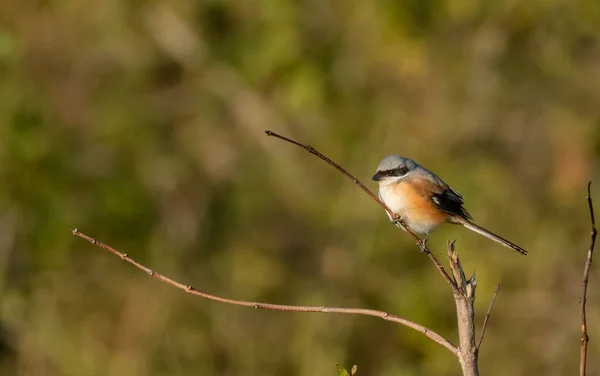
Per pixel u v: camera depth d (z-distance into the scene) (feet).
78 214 47.37
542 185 48.06
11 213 45.75
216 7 53.42
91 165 49.47
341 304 43.88
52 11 52.90
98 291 44.39
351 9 50.62
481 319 43.55
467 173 46.70
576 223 46.52
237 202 48.88
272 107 51.08
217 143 50.98
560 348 42.42
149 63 53.21
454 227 45.19
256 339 42.80
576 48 50.55
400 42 49.67
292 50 50.60
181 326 42.98
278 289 44.91
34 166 47.44
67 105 51.19
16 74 49.73
